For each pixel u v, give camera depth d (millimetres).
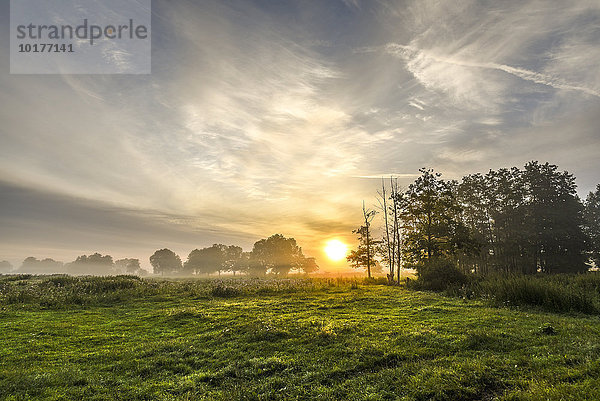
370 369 8359
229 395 7082
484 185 56406
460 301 18812
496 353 8703
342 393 7078
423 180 40438
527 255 49094
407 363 8305
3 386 7730
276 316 15320
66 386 7887
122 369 9047
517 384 6781
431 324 12516
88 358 9977
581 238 49625
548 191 52781
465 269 55531
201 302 21469
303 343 10625
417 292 25812
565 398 5742
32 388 7727
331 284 35469
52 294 22609
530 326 11133
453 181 58969
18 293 22219
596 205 63938
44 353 10508
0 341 11961
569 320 12031
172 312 16938
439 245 38188
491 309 15391
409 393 6754
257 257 131000
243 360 9258
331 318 14484
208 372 8547
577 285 21031
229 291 25938
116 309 19203
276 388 7508
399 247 40844
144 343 11422
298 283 34656
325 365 8648
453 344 9562
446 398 6500
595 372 6746
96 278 31844
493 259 52406
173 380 8164
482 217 55594
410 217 41000
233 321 14148
